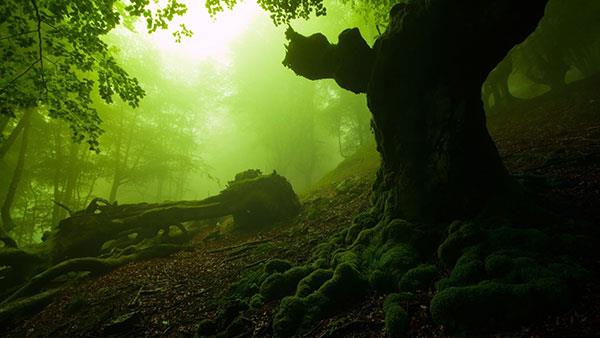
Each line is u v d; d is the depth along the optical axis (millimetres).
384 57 6789
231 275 9102
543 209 5828
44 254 12086
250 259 10203
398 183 7156
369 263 6402
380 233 6883
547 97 16594
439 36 6078
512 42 5719
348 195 14406
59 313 8523
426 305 4582
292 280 6953
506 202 5785
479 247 4996
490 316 3748
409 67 6672
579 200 6207
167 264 11375
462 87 6188
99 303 8555
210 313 7070
